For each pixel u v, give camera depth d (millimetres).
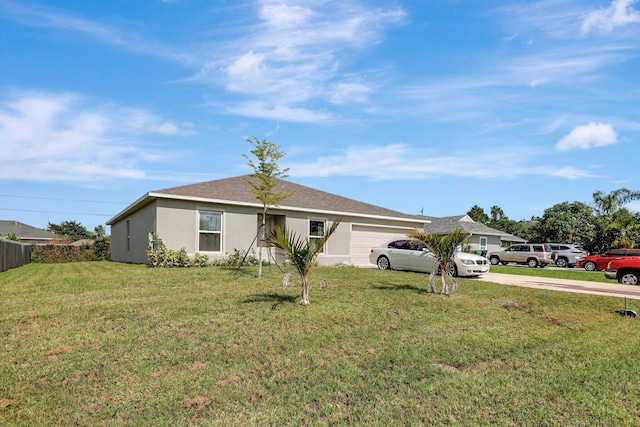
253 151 12852
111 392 4191
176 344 5625
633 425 3748
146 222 17484
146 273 13070
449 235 10227
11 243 17766
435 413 3893
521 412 3959
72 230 50031
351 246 20875
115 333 6082
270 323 6754
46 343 5605
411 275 14430
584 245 37594
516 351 5883
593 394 4438
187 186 17031
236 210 17359
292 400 4098
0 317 6996
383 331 6586
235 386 4391
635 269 15383
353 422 3697
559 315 8508
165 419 3678
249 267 15531
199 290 9867
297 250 8102
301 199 19750
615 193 36844
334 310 7801
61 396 4074
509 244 42062
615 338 6793
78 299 8617
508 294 10984
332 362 5156
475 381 4695
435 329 6836
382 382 4578
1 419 3613
